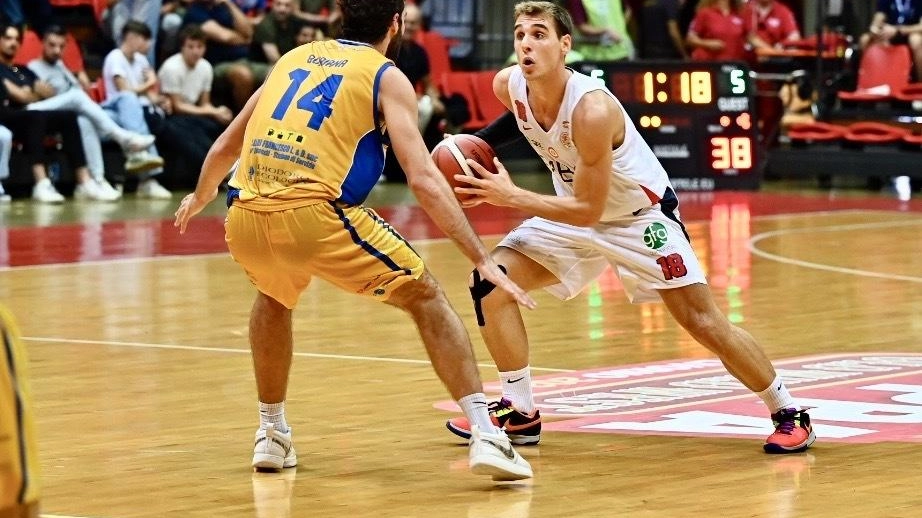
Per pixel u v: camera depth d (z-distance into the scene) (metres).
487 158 8.64
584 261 9.14
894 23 28.98
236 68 26.78
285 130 7.74
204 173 8.27
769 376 8.67
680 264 8.80
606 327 13.65
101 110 25.14
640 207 8.84
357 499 7.55
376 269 7.71
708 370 11.40
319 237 7.65
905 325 13.71
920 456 8.42
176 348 12.39
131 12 26.66
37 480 4.49
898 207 25.56
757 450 8.65
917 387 10.59
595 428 9.32
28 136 24.47
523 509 7.31
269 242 7.74
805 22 34.53
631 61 27.45
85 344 12.54
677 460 8.41
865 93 28.80
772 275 17.20
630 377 11.14
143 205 24.73
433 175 7.61
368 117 7.74
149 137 25.47
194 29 26.14
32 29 26.30
